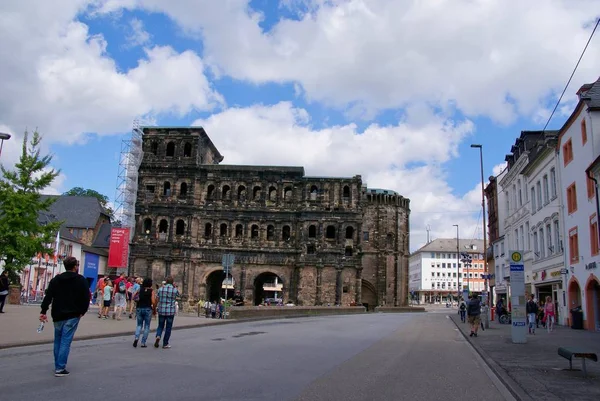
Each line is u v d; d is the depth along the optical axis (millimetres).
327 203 89500
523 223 60812
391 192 110312
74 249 92562
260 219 89688
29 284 79500
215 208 89750
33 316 34688
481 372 17875
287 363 18047
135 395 11961
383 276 104625
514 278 29047
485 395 13523
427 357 21516
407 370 17453
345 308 74562
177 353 19891
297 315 59156
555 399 12523
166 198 89375
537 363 19531
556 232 49250
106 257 105375
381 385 14375
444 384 14969
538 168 54531
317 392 13023
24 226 53969
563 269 45844
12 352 18562
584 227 41406
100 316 36719
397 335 33125
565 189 46188
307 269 87875
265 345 23906
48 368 15188
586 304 41031
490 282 84750
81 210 110812
